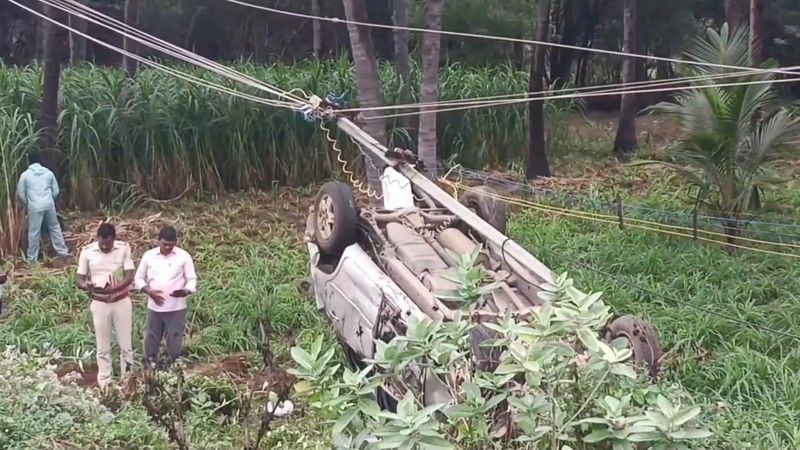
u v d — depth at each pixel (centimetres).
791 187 1616
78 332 1023
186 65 2003
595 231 1381
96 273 912
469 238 848
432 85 1381
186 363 951
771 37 2716
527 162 1806
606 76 2720
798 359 911
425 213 878
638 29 2666
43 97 1463
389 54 2825
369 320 790
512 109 1889
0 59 1756
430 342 459
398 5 1798
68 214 1502
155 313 934
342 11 2858
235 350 1018
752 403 837
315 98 998
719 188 1352
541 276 722
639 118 2558
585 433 433
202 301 1116
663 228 1353
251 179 1684
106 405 800
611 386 455
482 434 443
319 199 901
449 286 759
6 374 702
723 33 1342
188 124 1628
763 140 1330
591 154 2012
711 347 964
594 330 465
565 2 2527
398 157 930
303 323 1067
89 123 1538
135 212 1541
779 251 1270
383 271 830
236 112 1664
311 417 734
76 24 2139
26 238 1325
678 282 1131
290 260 1258
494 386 447
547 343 437
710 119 1320
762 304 1086
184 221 1479
